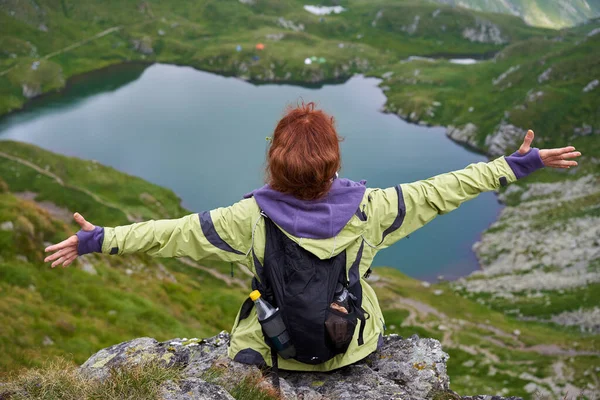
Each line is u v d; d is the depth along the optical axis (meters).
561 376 74.19
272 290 4.81
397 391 5.90
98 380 5.12
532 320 96.81
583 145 185.25
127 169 173.50
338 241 4.61
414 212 4.79
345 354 5.23
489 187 4.81
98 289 50.06
